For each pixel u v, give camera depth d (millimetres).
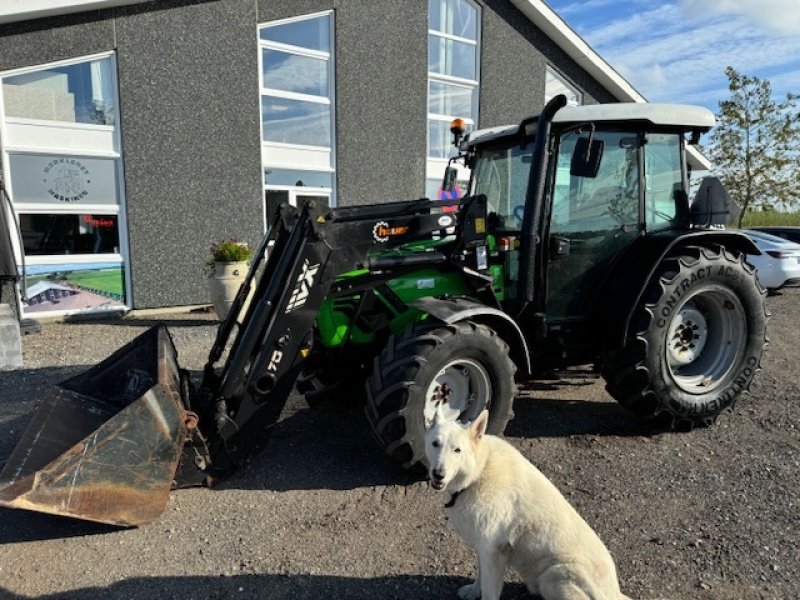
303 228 3768
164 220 9672
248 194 10367
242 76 10070
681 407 4469
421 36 12141
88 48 8766
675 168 4914
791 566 2904
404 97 12086
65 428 3787
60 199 8898
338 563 2982
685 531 3221
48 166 8766
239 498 3627
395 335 3814
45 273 8812
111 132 9203
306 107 11023
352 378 4457
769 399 5379
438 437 2500
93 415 3969
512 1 13336
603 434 4566
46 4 8156
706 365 4777
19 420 4883
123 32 8977
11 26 8211
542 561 2406
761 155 24938
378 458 4168
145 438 3195
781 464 3986
